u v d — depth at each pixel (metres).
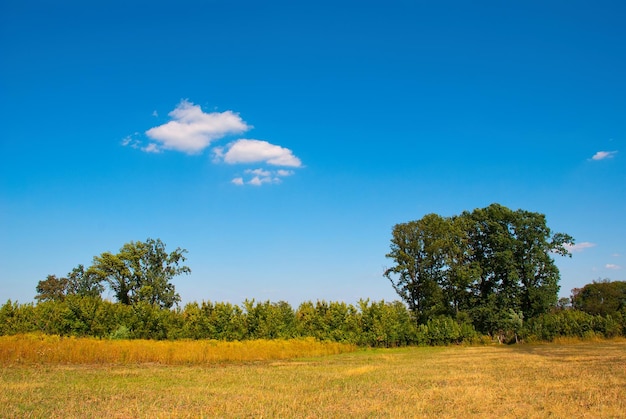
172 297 69.12
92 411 12.47
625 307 51.06
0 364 24.84
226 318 46.00
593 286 82.31
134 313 45.31
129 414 12.16
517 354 33.69
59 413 12.19
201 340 42.28
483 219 60.91
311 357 35.75
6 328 41.69
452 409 12.77
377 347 48.50
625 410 12.30
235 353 32.75
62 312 43.22
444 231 60.06
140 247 68.88
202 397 14.91
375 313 49.31
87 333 43.28
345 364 28.56
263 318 46.53
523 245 58.59
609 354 30.81
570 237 58.66
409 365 26.72
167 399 14.48
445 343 50.97
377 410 12.70
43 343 29.88
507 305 57.75
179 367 26.14
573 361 26.27
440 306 59.00
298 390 16.59
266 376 21.23
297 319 48.56
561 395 14.73
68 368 24.14
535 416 11.70
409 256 60.75
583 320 50.34
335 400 14.38
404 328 50.47
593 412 12.09
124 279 67.31
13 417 11.59
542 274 58.44
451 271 59.69
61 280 86.50
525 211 59.38
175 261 71.31
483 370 22.78
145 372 22.80
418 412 12.37
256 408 13.05
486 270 60.03
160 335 45.00
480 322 58.53
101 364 27.00
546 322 51.22
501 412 12.30
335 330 47.41
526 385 17.05
